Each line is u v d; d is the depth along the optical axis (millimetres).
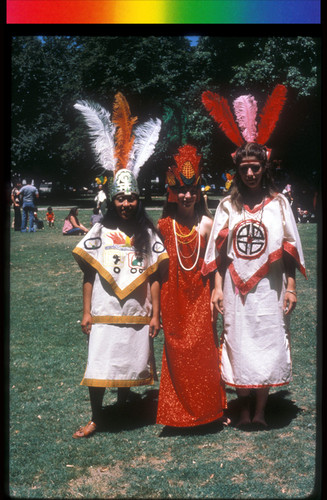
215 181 27141
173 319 4445
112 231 4449
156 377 4594
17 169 44500
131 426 4531
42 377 5715
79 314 8367
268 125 4566
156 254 4410
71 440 4254
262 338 4324
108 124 4652
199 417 4336
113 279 4324
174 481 3592
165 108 4836
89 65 33750
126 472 3729
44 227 22516
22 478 3658
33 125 43438
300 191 20578
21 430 4422
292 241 4344
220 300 4480
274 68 22688
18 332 7383
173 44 32938
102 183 4688
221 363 4477
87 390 5363
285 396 5051
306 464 3734
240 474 3664
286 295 4402
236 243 4379
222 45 24906
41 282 10906
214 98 4605
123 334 4340
